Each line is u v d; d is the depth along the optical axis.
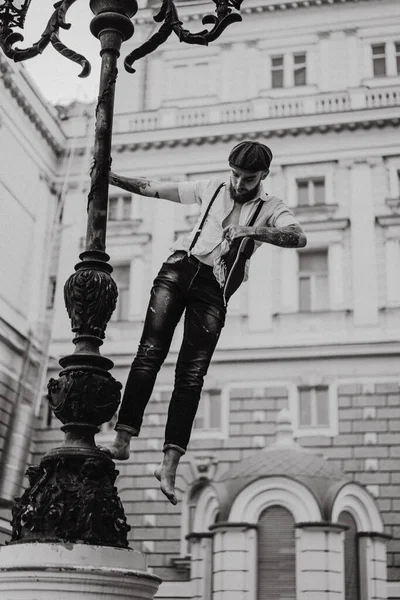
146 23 31.64
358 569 21.42
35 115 28.98
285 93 29.92
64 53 4.81
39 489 3.81
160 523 25.69
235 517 20.78
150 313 4.11
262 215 4.23
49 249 29.73
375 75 29.62
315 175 28.75
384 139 28.55
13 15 5.04
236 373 27.06
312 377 26.53
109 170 4.37
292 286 27.62
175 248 4.24
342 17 30.33
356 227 27.81
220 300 4.16
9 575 3.50
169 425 4.00
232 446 26.25
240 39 30.91
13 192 27.84
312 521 20.31
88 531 3.70
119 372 27.80
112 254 29.39
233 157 4.14
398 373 26.14
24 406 27.14
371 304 26.92
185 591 24.30
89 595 3.47
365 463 25.38
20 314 27.70
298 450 22.62
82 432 3.95
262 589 20.28
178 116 30.16
